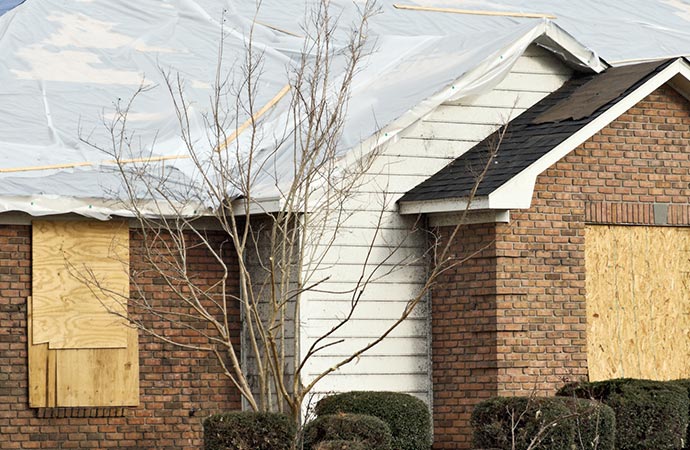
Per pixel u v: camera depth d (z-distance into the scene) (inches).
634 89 2049.7
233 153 2086.6
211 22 2511.1
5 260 1943.9
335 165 1961.1
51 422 1956.2
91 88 2265.0
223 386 2055.9
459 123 2118.6
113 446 1985.7
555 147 1980.8
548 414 1649.9
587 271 2049.7
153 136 2138.3
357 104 2148.1
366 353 2028.8
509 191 1942.7
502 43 2129.7
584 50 2171.5
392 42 2410.2
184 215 1984.5
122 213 1963.6
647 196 2086.6
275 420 1620.3
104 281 1982.0
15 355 1940.2
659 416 1781.5
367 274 2037.4
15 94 2210.9
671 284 2107.5
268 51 2407.7
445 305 2043.6
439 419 2039.9
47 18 2452.0
